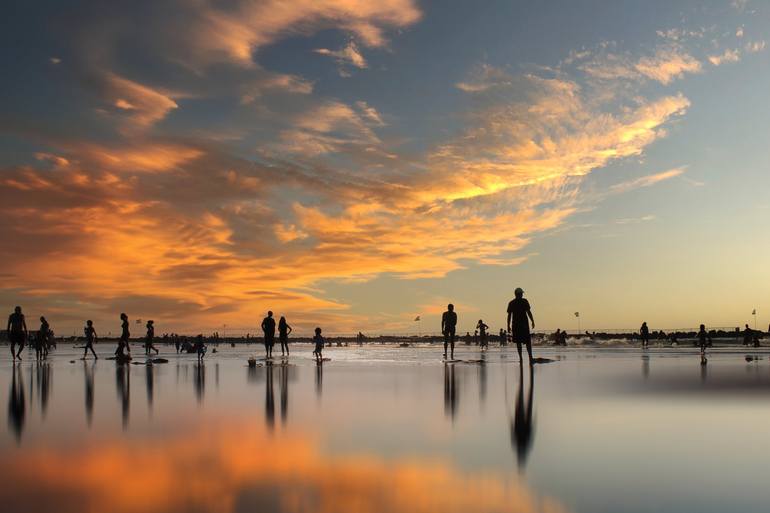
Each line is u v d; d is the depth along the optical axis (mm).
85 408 10297
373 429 7859
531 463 5840
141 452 6406
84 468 5660
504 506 4461
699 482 5102
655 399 10922
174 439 7160
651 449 6477
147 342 36938
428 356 34438
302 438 7207
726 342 72312
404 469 5602
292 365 25172
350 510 4363
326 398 11617
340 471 5535
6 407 10492
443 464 5812
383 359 30484
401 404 10492
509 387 13531
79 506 4457
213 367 24578
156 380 16984
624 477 5285
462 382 15078
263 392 12984
